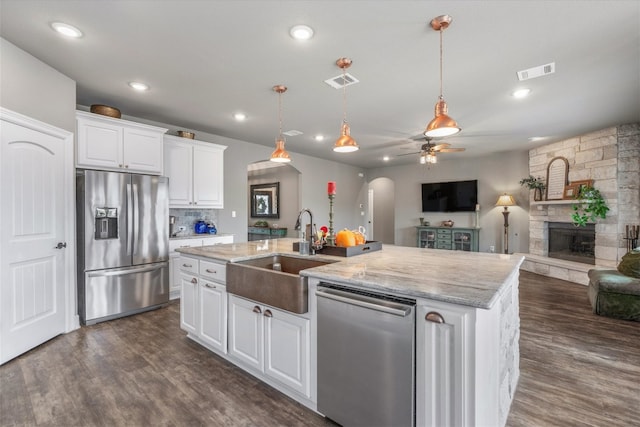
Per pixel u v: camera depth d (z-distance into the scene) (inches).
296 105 143.3
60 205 113.4
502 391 64.9
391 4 73.2
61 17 78.8
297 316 74.5
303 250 97.7
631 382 84.7
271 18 78.7
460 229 274.4
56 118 110.2
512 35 85.7
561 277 204.8
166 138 160.9
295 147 238.4
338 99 135.0
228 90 125.5
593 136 189.5
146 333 117.1
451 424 52.0
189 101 138.2
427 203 297.7
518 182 252.8
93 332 117.6
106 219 130.9
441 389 53.0
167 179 150.6
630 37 86.3
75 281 121.0
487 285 58.0
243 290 85.8
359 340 62.8
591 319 133.6
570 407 74.2
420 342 55.4
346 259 88.2
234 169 212.2
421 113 153.8
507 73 109.3
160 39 88.7
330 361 67.9
